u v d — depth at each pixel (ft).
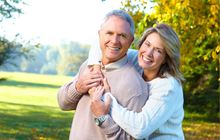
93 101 9.01
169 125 9.61
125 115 8.85
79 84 9.57
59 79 154.81
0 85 107.14
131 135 8.96
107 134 8.97
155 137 9.64
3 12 40.45
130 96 9.09
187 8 22.82
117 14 9.30
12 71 178.29
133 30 9.43
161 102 9.14
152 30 9.53
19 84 116.67
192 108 59.47
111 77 9.32
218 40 24.91
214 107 57.47
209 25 23.85
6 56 41.24
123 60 9.45
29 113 57.16
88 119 9.32
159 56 9.43
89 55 9.90
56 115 57.26
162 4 22.93
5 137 37.35
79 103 9.68
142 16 24.88
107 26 9.21
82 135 9.32
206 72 55.57
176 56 9.52
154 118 9.00
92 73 9.40
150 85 9.52
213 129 50.34
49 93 95.86
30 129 42.55
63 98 10.08
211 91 56.75
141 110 9.12
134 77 9.29
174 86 9.37
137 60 10.18
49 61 317.63
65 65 254.88
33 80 139.54
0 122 45.96
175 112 9.58
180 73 9.71
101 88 9.23
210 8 22.77
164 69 9.66
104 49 9.33
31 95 88.53
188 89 57.88
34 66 293.02
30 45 42.91
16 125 44.65
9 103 69.31
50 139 38.04
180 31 24.64
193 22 23.58
